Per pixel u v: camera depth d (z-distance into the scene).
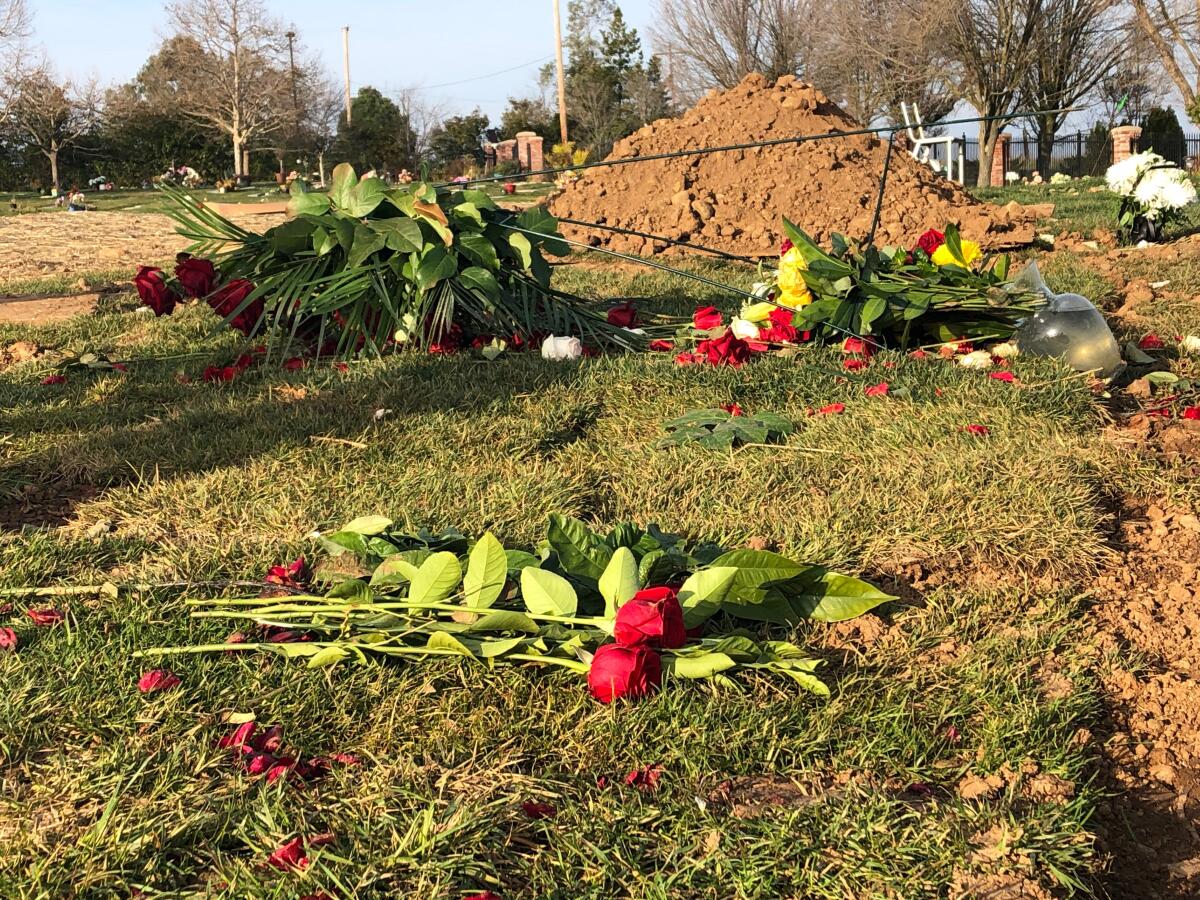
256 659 2.54
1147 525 3.47
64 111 49.69
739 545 3.13
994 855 1.97
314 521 3.32
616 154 11.89
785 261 5.69
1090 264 8.23
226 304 5.62
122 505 3.49
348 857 1.92
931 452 3.81
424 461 3.86
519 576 2.75
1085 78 38.31
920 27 35.09
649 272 8.68
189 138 55.62
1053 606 2.89
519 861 1.94
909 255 5.72
